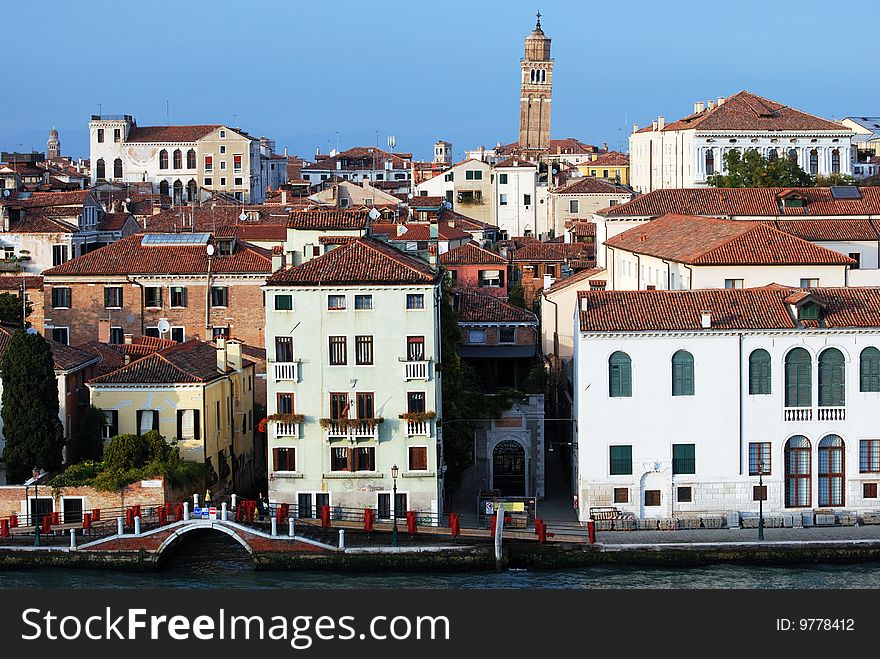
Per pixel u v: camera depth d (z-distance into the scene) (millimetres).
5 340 94000
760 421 85188
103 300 114188
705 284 98875
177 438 88750
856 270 101562
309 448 85875
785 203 131250
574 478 89312
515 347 100688
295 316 85625
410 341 85562
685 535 81875
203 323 113875
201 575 79062
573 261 155375
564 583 77125
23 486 83812
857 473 85625
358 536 81562
